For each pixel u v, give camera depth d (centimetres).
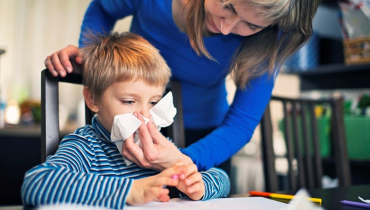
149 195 71
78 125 296
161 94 95
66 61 93
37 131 218
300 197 66
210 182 90
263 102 116
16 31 327
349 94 233
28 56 329
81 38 115
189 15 103
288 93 264
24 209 67
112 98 90
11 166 212
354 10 184
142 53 94
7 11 323
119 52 93
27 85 328
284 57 109
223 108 137
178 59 117
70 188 68
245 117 114
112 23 127
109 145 94
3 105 249
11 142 212
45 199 67
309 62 233
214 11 90
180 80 123
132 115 87
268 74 111
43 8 330
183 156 92
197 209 73
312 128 169
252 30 94
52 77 92
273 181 142
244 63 110
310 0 91
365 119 200
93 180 71
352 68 209
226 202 80
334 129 172
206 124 134
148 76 90
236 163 265
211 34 110
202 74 119
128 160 92
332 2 189
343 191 97
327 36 230
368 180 208
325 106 223
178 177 75
